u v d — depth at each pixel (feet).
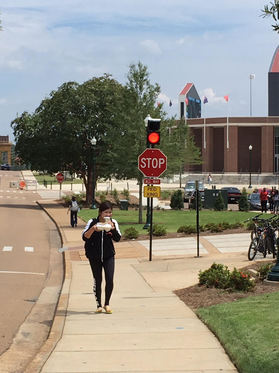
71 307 37.40
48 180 353.92
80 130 170.71
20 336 31.17
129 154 114.93
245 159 358.43
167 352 25.62
